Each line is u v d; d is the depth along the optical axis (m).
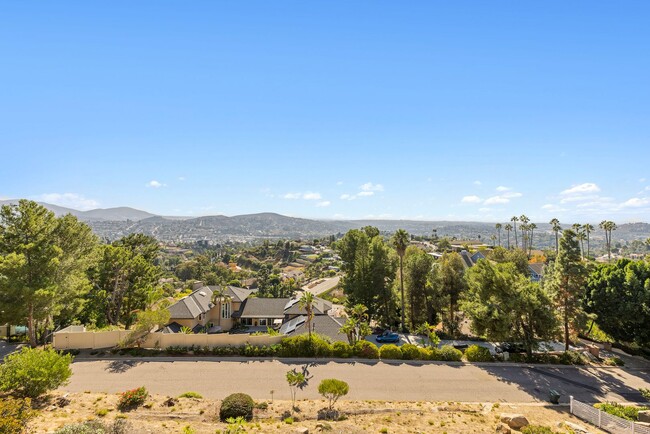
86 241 46.34
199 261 168.50
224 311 60.78
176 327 49.31
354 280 60.78
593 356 41.38
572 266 42.62
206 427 20.59
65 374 23.28
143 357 36.06
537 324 38.66
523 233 149.00
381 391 30.11
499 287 40.59
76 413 21.16
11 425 16.06
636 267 44.00
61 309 40.09
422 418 23.91
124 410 22.55
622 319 41.78
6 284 32.22
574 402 27.22
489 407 27.11
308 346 37.59
